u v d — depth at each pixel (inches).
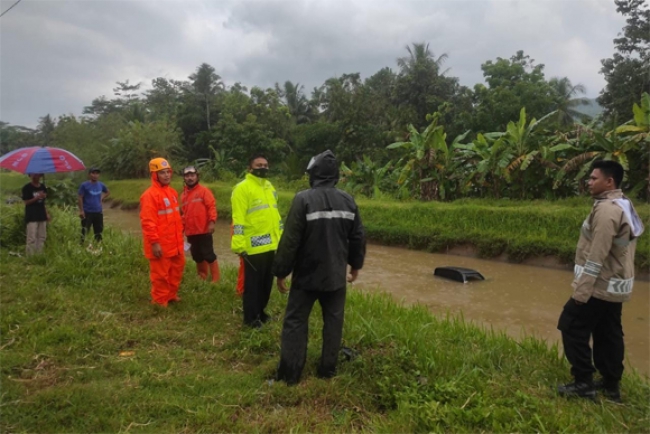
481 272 406.6
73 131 1460.4
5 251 310.2
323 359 154.8
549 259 421.1
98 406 130.1
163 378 149.7
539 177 574.9
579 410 137.9
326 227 147.4
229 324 202.4
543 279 378.9
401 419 128.4
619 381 152.3
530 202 545.3
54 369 154.5
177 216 227.3
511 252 439.5
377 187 724.7
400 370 154.0
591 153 507.2
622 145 488.1
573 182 559.2
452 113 1339.8
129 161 1295.5
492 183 617.6
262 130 1360.7
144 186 1098.1
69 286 242.4
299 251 150.0
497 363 173.2
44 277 251.9
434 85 1341.0
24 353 163.0
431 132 645.3
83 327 189.2
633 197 479.8
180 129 1433.3
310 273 148.2
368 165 811.4
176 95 2025.1
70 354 166.2
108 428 121.4
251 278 196.1
